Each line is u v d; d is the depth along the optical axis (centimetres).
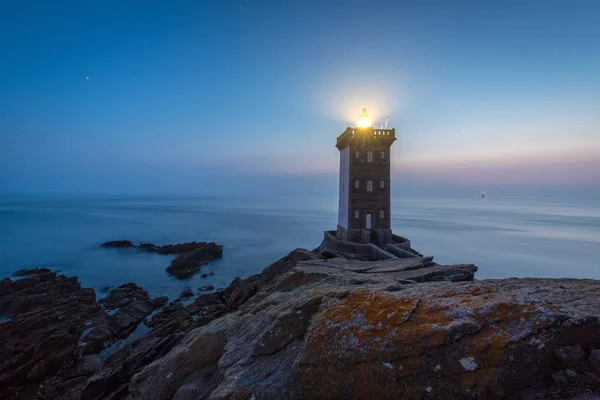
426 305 814
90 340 2836
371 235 3628
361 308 845
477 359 662
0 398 2061
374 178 3650
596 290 878
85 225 13550
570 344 657
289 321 978
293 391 760
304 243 9238
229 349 1147
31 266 6450
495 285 1034
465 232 11344
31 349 2433
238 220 15800
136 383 1361
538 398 601
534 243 9138
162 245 8875
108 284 5181
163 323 3272
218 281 5375
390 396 681
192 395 1009
